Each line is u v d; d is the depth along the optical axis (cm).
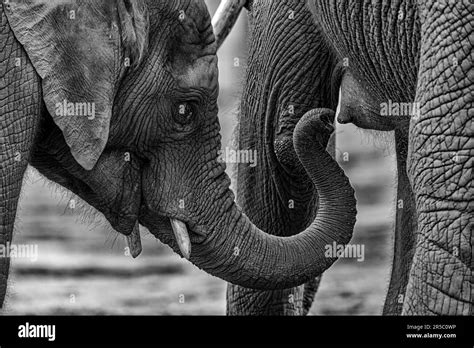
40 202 2167
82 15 1051
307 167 1190
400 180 1284
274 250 1157
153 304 1652
